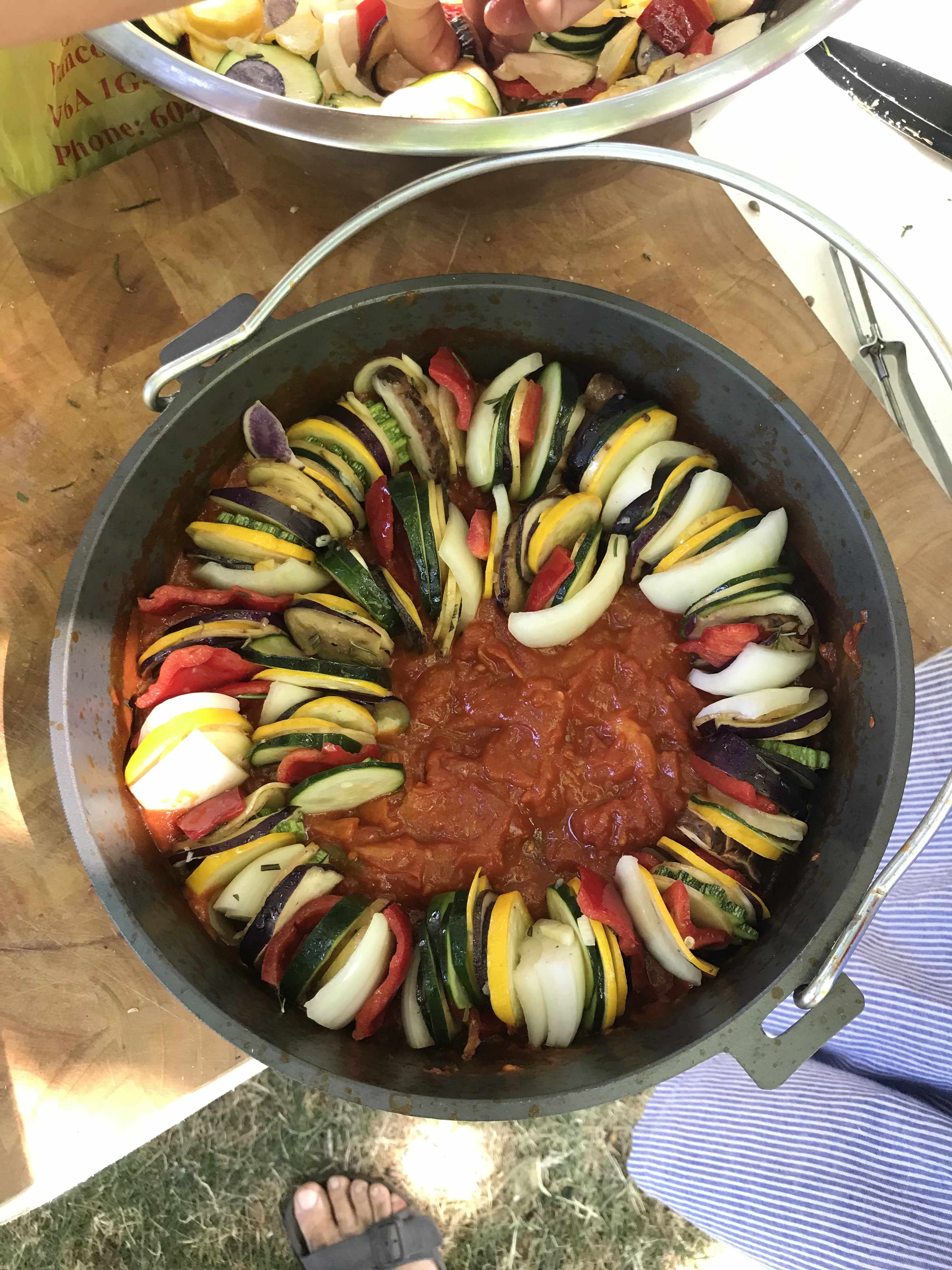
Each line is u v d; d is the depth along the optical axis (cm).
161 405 41
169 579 45
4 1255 63
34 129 50
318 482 44
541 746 44
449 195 45
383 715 44
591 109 38
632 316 42
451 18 47
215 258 50
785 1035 35
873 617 40
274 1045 35
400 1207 65
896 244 63
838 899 36
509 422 44
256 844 41
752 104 63
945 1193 46
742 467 46
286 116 38
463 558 44
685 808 43
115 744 41
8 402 48
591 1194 67
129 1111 43
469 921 40
